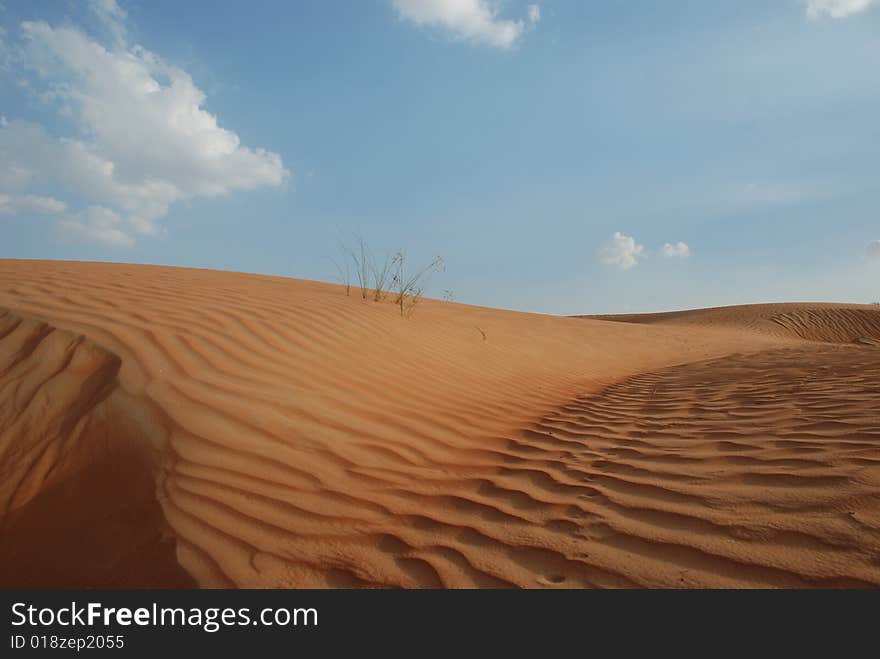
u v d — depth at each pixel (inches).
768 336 831.1
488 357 270.5
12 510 102.3
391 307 322.0
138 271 304.7
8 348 146.4
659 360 408.2
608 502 111.5
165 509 98.0
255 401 142.3
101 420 120.6
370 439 142.2
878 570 75.3
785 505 97.7
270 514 102.4
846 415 148.3
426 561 92.1
